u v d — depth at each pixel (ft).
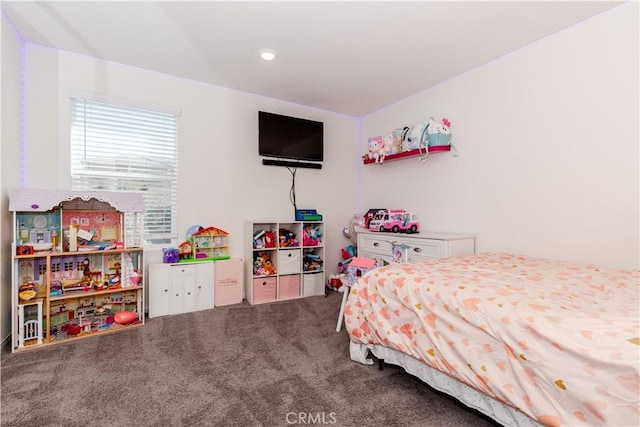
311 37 7.68
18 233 7.28
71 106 8.52
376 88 10.78
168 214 9.85
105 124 8.96
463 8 6.55
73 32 7.53
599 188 6.81
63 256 7.88
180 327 8.22
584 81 7.01
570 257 7.26
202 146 10.37
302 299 11.12
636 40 6.27
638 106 6.26
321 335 7.73
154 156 9.64
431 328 4.72
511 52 8.36
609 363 2.94
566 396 3.23
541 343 3.50
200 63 9.05
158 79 9.64
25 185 8.00
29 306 7.21
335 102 12.17
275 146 11.32
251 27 7.26
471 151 9.37
